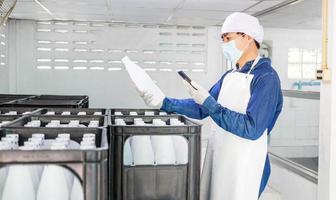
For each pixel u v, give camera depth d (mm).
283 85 4742
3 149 968
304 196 2885
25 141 1253
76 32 4734
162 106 1754
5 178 1102
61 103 2631
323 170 2385
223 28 1675
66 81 4770
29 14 4199
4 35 4402
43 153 933
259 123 1452
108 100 4848
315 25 4492
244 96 1595
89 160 947
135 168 1365
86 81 4801
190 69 4945
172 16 4188
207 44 4941
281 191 3311
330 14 2281
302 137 3740
